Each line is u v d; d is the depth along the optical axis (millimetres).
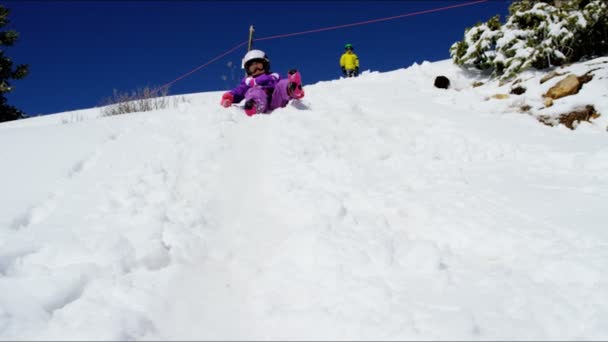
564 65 4793
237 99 4090
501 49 5340
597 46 5047
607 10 4812
